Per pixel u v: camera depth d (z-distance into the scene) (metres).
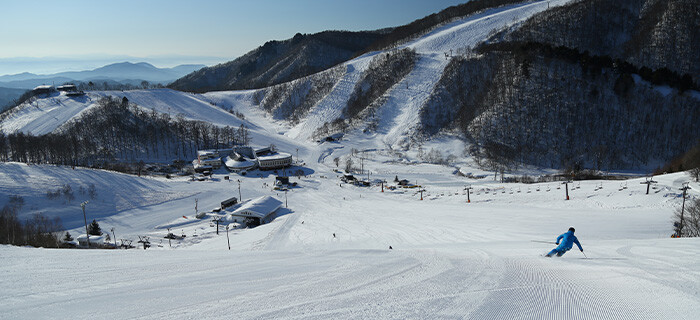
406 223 63.00
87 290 10.48
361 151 173.75
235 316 7.64
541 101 158.25
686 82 152.25
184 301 9.05
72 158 149.75
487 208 72.69
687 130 140.00
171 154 169.50
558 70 167.50
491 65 196.88
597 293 8.58
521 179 118.75
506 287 9.39
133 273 12.88
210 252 19.78
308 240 57.31
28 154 141.50
